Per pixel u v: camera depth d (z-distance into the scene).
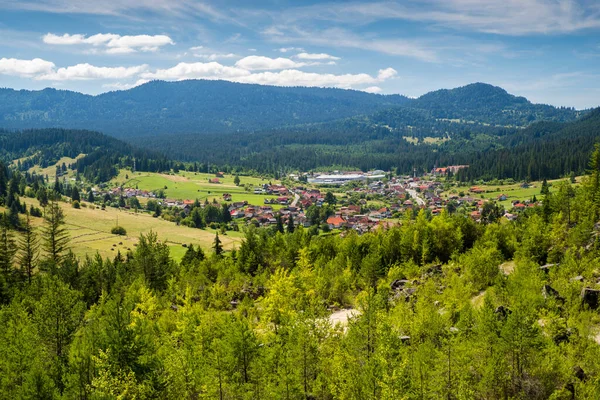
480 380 46.75
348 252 122.56
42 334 63.16
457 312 62.12
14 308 77.06
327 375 52.88
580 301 60.31
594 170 128.50
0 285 106.38
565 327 52.34
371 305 57.88
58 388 48.38
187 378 52.06
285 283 80.00
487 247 106.81
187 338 64.38
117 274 124.75
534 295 58.91
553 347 46.91
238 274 110.31
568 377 44.88
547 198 137.25
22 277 123.62
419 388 45.44
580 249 83.81
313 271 105.94
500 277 74.19
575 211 116.00
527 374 46.34
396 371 44.25
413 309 67.94
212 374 51.56
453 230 124.00
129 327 57.84
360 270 103.69
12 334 60.12
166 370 52.25
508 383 45.81
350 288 98.88
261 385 51.50
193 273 115.56
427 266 106.19
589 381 43.59
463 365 46.84
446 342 48.78
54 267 125.56
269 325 75.56
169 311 79.12
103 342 51.94
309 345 53.81
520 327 46.12
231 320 61.31
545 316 54.00
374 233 145.12
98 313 80.81
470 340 50.22
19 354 52.34
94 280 123.69
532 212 157.12
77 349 53.09
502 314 57.25
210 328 64.88
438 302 72.62
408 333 58.38
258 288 105.50
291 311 71.50
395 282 95.31
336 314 88.50
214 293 98.25
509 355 47.19
